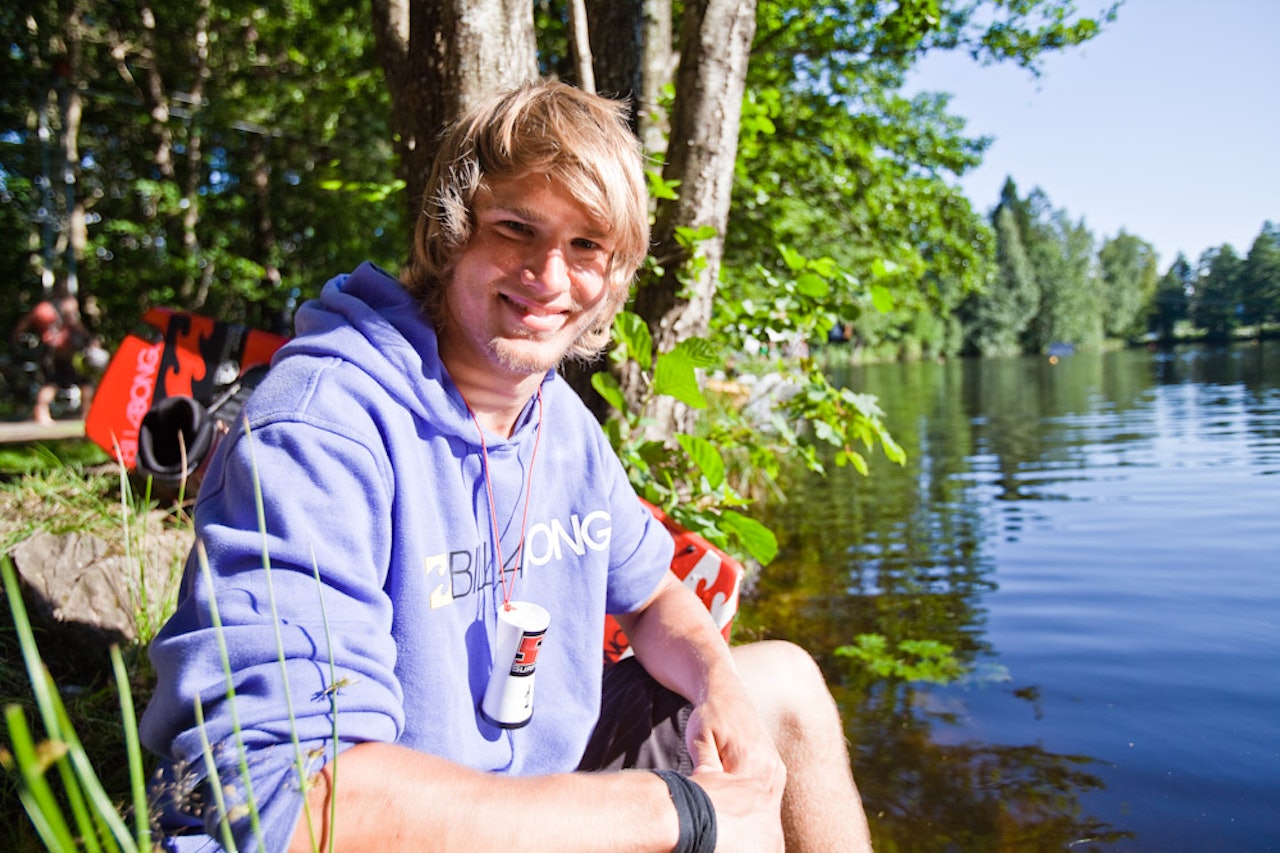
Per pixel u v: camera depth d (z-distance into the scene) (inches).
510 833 42.5
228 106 530.6
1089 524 242.5
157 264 560.1
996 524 246.2
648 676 70.9
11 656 91.7
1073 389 920.9
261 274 545.6
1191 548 211.3
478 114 58.2
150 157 619.2
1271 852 88.4
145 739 44.4
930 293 453.4
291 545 45.4
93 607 98.0
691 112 130.5
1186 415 553.3
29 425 468.1
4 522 108.6
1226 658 140.9
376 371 51.8
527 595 60.9
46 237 569.9
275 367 52.1
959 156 414.9
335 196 550.9
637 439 122.4
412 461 53.0
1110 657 142.7
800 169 355.3
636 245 61.4
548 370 63.5
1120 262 4141.2
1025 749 111.4
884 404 804.0
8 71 573.6
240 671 42.2
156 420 122.3
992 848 90.4
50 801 27.9
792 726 69.7
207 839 40.6
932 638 153.4
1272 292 3339.1
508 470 59.4
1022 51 312.0
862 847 68.9
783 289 144.9
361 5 431.2
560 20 281.7
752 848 52.0
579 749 62.5
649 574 71.6
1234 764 106.7
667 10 149.6
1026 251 3555.6
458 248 57.6
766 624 160.9
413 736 51.4
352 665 44.7
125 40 583.5
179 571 105.0
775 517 262.7
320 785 40.7
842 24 323.3
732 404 234.2
